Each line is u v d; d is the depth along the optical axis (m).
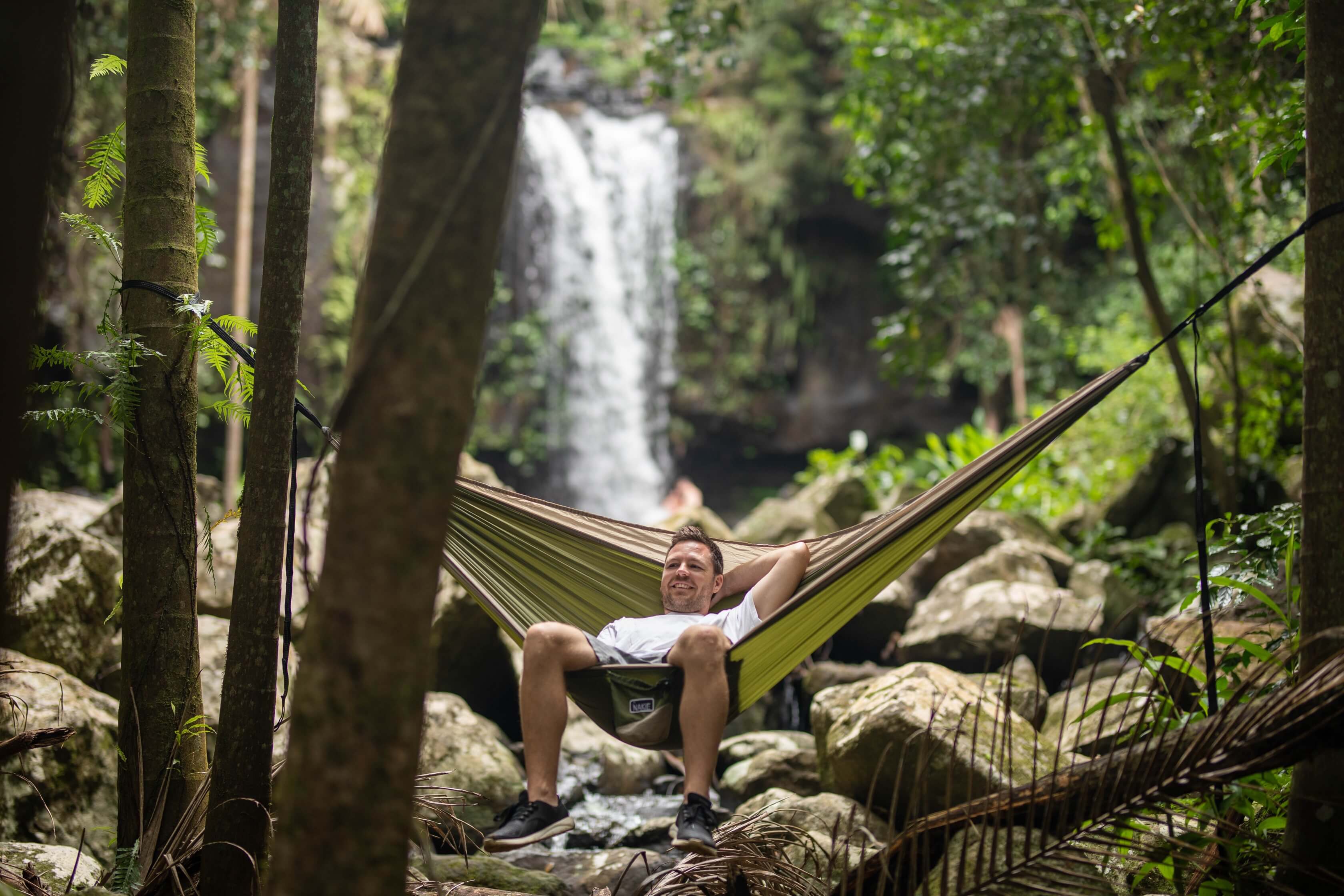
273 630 2.13
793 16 13.67
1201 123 4.81
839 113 6.42
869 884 2.37
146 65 2.36
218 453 10.93
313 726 1.29
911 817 1.99
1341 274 1.99
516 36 1.37
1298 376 5.36
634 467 13.98
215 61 8.82
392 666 1.30
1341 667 1.74
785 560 2.87
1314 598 1.99
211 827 2.05
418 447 1.30
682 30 5.42
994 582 5.44
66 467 8.27
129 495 2.29
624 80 14.29
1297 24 2.63
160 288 2.31
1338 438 1.97
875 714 3.21
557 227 13.55
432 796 2.72
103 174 2.49
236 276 9.53
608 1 13.49
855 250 14.59
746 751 4.51
